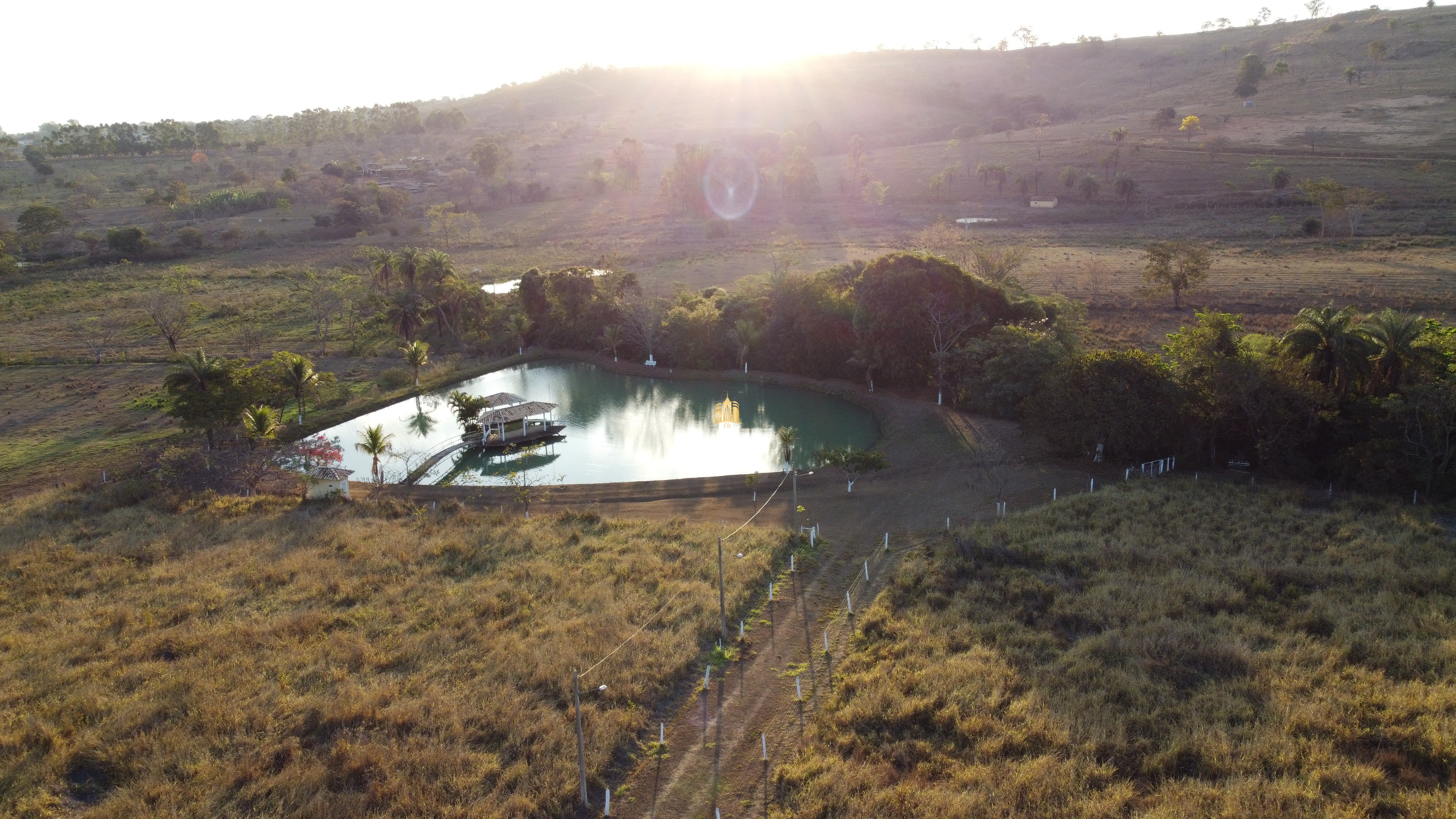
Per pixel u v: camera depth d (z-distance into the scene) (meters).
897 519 45.66
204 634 33.41
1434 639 28.25
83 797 23.91
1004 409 62.19
